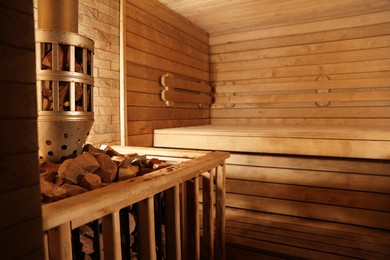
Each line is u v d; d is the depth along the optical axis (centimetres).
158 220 173
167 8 338
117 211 112
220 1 323
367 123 365
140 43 293
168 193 150
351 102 373
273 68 413
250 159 288
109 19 260
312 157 265
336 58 377
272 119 421
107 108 260
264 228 254
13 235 77
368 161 243
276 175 278
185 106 384
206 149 291
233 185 296
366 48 359
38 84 150
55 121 150
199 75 421
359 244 221
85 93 162
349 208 250
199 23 401
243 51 430
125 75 272
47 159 158
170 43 345
